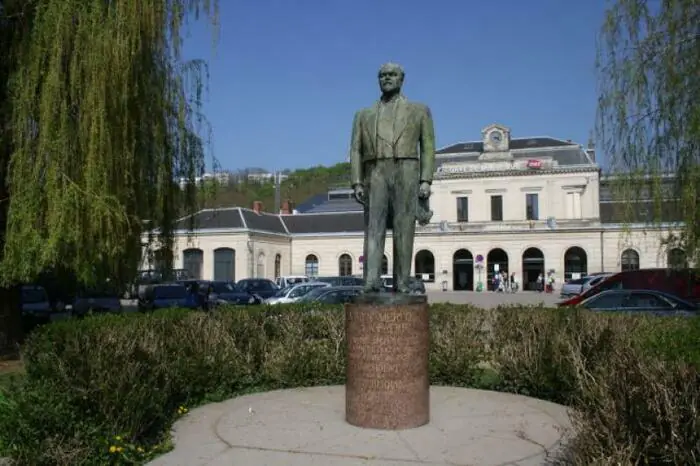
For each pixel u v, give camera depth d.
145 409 6.74
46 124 11.70
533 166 60.88
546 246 57.91
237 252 57.53
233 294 30.53
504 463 6.13
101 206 11.83
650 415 4.70
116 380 6.56
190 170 15.63
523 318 10.94
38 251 11.65
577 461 5.02
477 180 62.53
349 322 7.52
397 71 7.88
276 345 10.77
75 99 12.14
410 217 7.81
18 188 11.93
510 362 9.86
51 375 6.59
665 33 14.62
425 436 6.97
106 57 12.02
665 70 14.37
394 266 7.92
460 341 10.62
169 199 15.20
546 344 9.57
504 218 61.56
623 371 5.14
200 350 9.49
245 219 59.34
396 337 7.25
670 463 4.56
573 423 5.60
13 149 13.12
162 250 15.55
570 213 59.94
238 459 6.34
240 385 10.02
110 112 12.30
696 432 4.39
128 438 6.46
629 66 15.02
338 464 6.13
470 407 8.39
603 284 21.97
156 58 14.50
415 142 7.86
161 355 8.38
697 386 4.58
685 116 14.04
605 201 61.19
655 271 21.50
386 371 7.23
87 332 7.98
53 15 12.13
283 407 8.48
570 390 8.84
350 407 7.45
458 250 60.88
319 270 64.62
